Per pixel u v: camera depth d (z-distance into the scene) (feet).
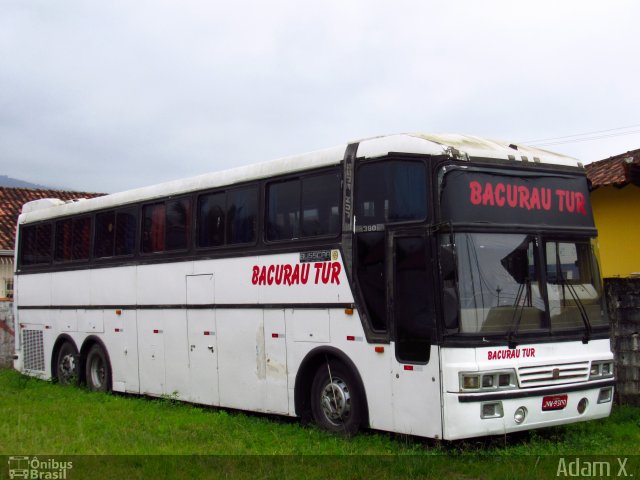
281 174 37.88
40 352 58.18
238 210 40.60
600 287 33.94
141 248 47.80
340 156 34.73
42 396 50.21
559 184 33.63
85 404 46.24
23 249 61.05
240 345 39.86
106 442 35.06
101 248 51.72
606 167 57.52
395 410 31.45
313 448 31.91
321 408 35.70
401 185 31.86
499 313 30.22
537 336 30.91
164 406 44.34
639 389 38.81
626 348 39.11
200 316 42.68
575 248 33.45
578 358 31.96
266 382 38.22
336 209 34.83
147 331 46.93
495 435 31.83
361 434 34.06
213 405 41.86
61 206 56.59
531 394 30.19
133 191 49.08
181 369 44.09
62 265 55.67
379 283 32.48
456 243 30.01
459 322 29.35
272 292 37.93
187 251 43.83
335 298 34.42
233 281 40.42
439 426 29.43
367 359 32.81
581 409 31.96
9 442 35.32
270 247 38.19
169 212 45.68
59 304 55.88
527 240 31.78
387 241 32.12
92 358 52.70
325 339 34.91
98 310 51.60
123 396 49.70
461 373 29.01
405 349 31.07
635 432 34.09
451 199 30.30
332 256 34.71
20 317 60.95
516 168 32.32
